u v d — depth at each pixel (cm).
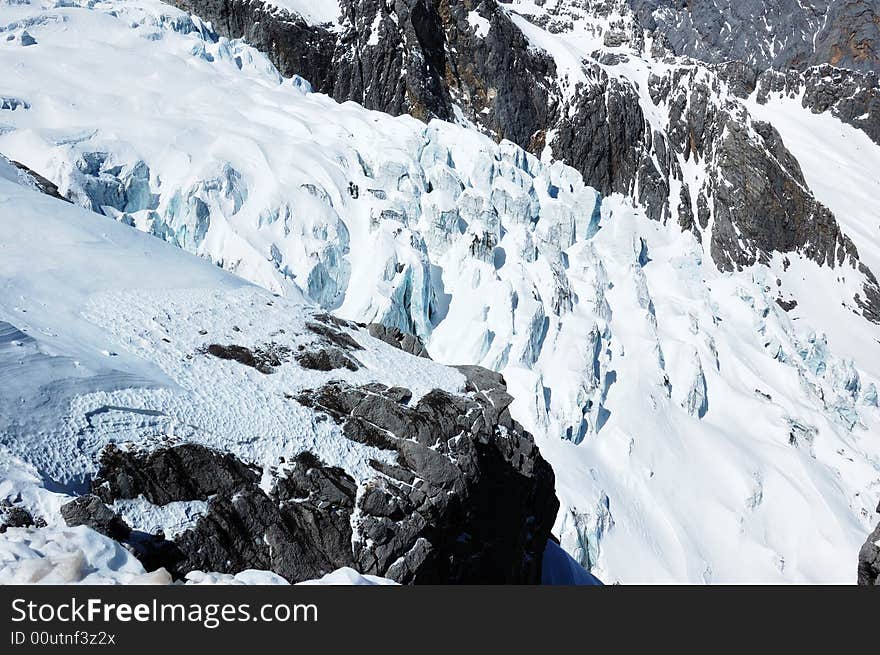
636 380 6328
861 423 7731
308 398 2562
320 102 7231
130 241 3241
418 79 8094
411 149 6594
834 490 6328
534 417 5338
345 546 2222
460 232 6328
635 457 5803
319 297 5353
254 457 2252
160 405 2217
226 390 2450
